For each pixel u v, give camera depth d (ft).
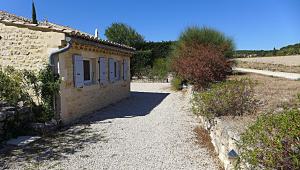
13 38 27.63
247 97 21.85
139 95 51.65
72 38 26.86
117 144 20.74
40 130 23.44
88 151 19.22
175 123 27.25
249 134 10.69
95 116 31.63
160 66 81.97
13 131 22.50
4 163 17.07
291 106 20.93
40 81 25.70
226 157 15.11
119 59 44.32
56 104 26.35
